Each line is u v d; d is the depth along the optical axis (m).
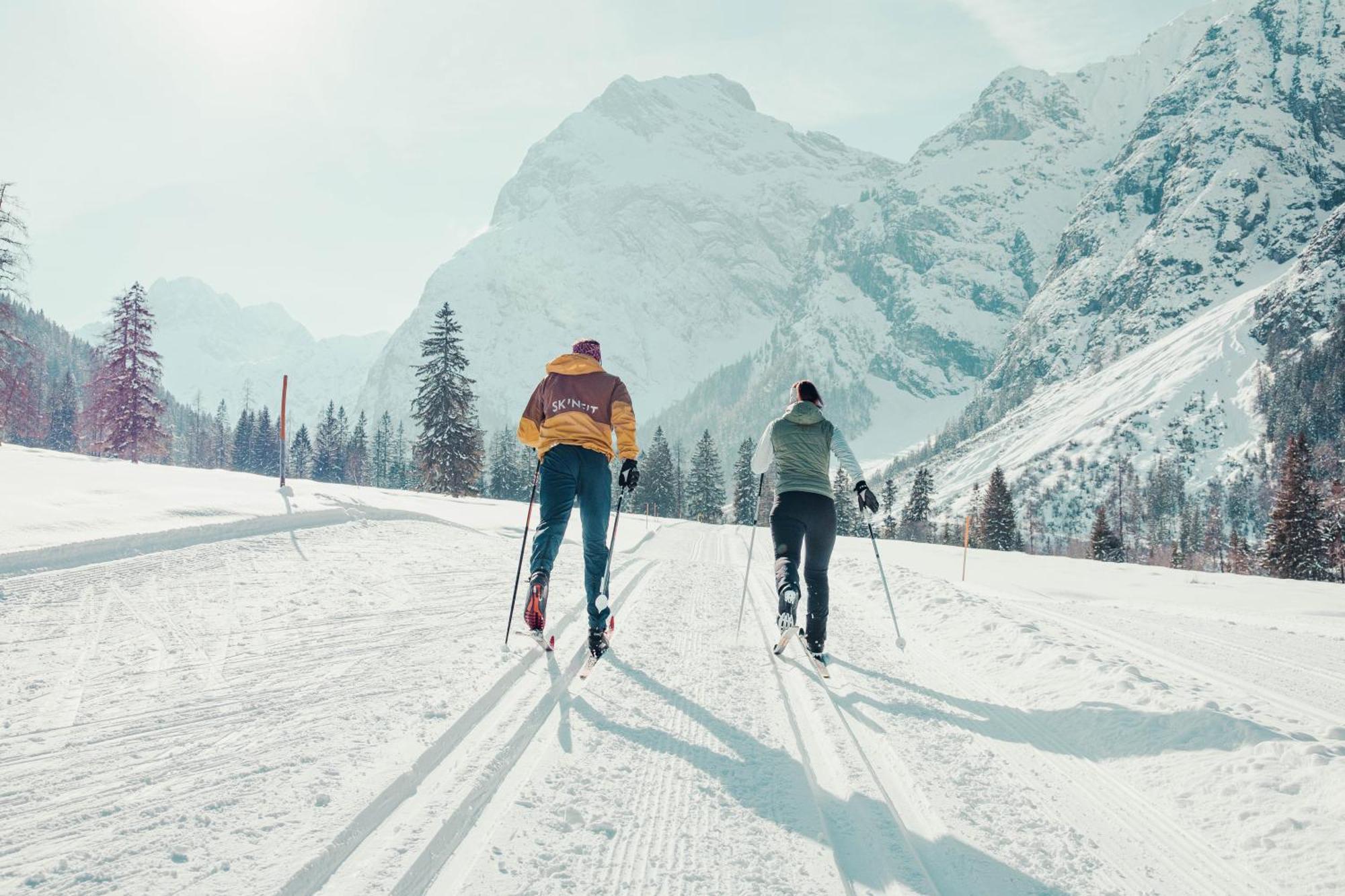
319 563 7.34
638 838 2.56
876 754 3.52
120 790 2.57
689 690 4.30
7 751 2.85
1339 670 6.27
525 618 4.18
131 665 4.00
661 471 87.81
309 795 2.59
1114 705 4.10
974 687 4.79
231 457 102.31
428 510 13.89
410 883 2.17
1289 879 2.43
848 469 5.08
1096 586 15.99
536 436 4.68
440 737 3.18
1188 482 169.12
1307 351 190.75
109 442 40.69
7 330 28.19
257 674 3.95
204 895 1.97
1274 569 52.75
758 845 2.56
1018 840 2.72
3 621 4.65
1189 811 2.97
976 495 78.38
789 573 4.64
